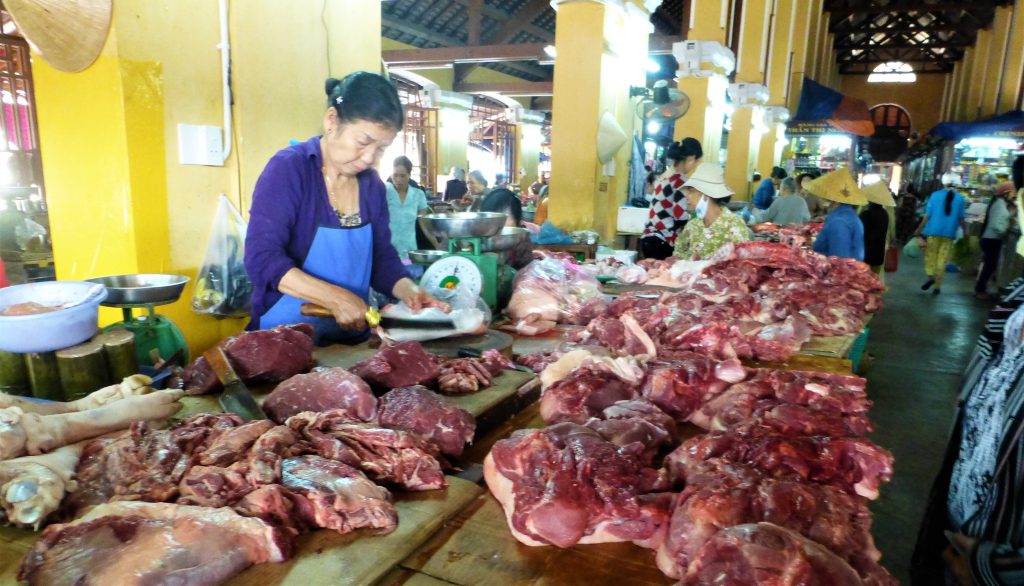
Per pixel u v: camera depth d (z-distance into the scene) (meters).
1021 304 1.99
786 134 19.58
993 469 1.81
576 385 2.13
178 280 2.90
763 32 15.23
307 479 1.51
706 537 1.34
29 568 1.25
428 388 2.24
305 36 4.12
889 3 25.34
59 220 3.55
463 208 11.16
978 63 25.30
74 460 1.61
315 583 1.27
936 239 11.45
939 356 7.51
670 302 3.51
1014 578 1.64
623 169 8.87
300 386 1.96
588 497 1.44
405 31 14.94
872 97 34.72
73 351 2.14
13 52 6.00
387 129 2.42
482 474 1.79
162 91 3.35
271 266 2.53
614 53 7.93
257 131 3.86
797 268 4.31
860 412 2.07
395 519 1.48
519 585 1.32
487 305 3.16
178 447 1.63
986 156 20.94
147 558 1.23
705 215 5.34
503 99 21.92
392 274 3.01
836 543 1.34
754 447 1.71
